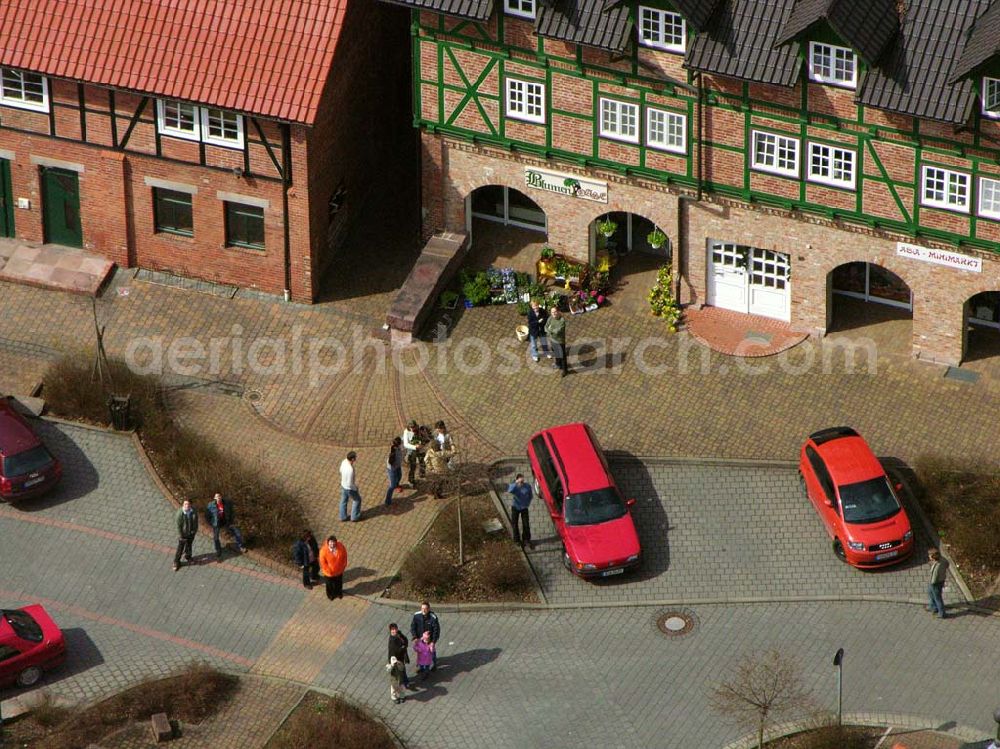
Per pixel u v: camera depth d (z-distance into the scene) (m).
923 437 92.31
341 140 100.69
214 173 98.94
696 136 94.12
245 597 87.38
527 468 92.69
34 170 101.94
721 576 87.25
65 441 94.50
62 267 102.75
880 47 87.94
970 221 91.12
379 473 93.25
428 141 99.75
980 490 88.94
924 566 87.00
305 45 95.94
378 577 88.06
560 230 99.94
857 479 87.00
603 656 83.81
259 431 95.56
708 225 96.75
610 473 88.94
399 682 81.50
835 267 95.50
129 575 88.38
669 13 91.56
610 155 96.44
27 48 98.25
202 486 91.62
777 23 89.69
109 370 96.19
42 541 89.88
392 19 103.06
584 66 94.44
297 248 99.88
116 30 97.81
